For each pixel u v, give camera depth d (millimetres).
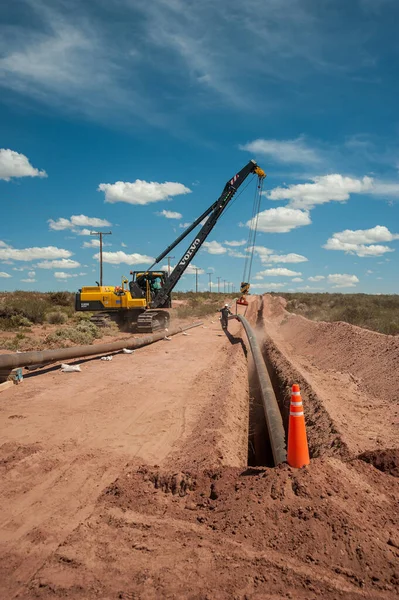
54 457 6207
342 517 4035
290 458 5223
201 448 6379
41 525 4371
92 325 21641
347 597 3270
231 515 4340
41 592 3344
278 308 43125
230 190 27156
